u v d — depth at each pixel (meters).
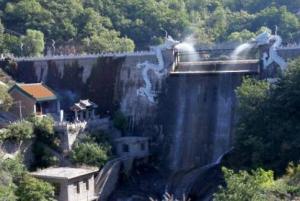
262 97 64.88
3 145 73.19
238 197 38.22
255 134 63.16
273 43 79.12
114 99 88.31
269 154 60.03
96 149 76.62
